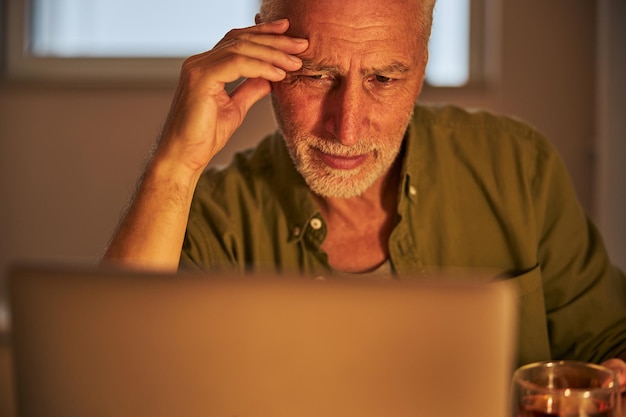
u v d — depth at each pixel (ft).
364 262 4.95
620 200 9.71
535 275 4.94
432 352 2.43
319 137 4.39
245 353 2.50
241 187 5.08
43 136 11.42
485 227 5.05
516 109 11.01
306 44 4.21
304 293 2.45
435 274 4.94
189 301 2.50
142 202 4.14
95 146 11.41
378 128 4.36
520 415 3.23
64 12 11.62
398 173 4.96
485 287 2.39
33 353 2.64
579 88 10.92
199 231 4.94
